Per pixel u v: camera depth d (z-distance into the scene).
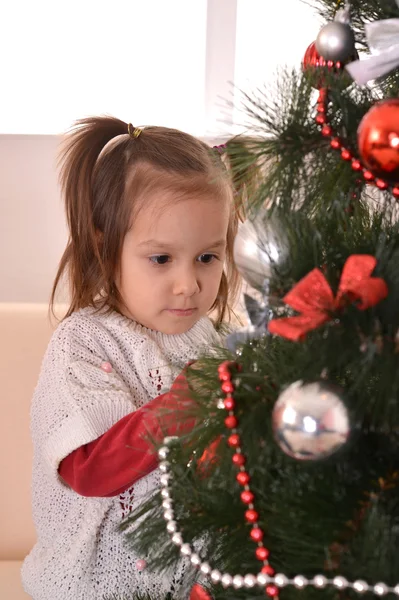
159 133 0.99
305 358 0.48
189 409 0.56
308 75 0.56
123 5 1.84
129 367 0.94
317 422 0.45
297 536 0.49
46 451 0.85
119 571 0.91
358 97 0.56
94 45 1.86
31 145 1.66
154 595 0.87
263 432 0.50
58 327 0.96
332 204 0.56
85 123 1.03
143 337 0.95
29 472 1.23
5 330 1.25
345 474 0.50
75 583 0.91
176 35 1.86
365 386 0.47
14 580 1.15
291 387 0.46
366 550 0.46
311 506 0.49
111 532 0.92
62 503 0.94
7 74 1.84
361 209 0.59
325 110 0.54
